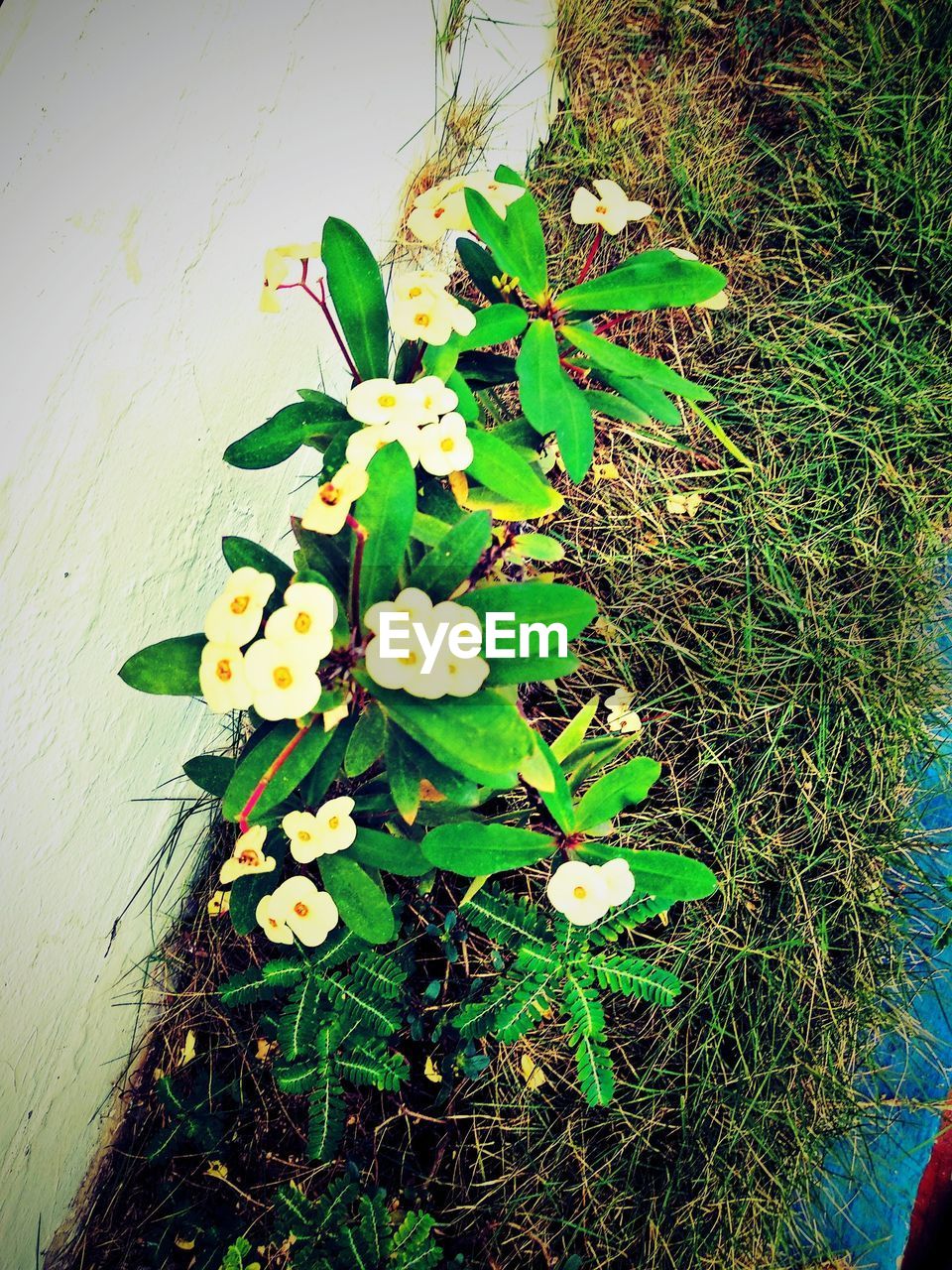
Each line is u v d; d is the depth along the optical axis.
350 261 1.42
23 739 1.40
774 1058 1.92
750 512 2.31
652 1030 1.99
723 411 2.43
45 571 1.35
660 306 1.60
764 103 2.77
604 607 2.28
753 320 2.52
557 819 1.62
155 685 1.29
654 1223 1.87
